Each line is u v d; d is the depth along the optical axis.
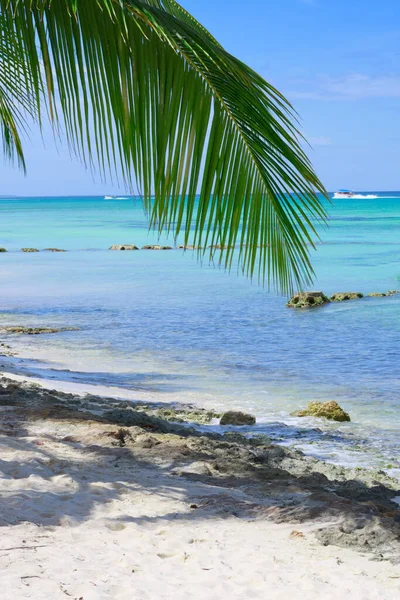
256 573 4.80
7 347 21.27
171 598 4.27
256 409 14.16
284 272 4.55
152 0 5.47
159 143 4.45
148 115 4.46
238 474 7.89
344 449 11.20
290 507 6.42
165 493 6.74
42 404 10.99
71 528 5.54
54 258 56.28
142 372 18.08
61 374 17.14
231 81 4.30
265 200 4.41
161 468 7.76
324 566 5.02
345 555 5.28
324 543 5.54
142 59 4.41
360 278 41.06
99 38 4.50
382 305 30.41
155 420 11.26
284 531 5.82
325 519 6.12
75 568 4.63
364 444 11.56
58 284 39.25
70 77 4.59
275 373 17.95
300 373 17.92
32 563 4.63
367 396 15.32
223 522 5.99
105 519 5.80
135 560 4.92
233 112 4.34
